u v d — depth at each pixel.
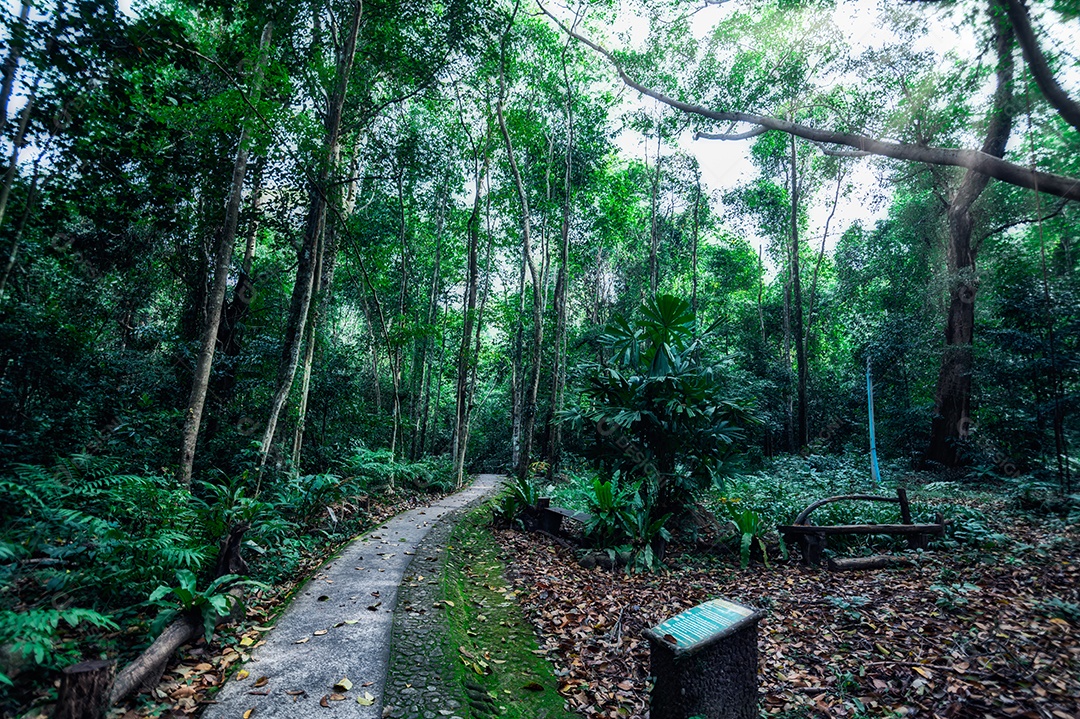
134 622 3.39
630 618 4.41
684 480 6.72
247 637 3.47
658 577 5.61
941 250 17.20
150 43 5.93
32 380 7.01
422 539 6.55
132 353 9.16
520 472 12.18
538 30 14.57
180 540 4.19
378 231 16.78
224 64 7.62
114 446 6.92
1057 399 10.55
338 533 6.83
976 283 14.33
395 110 12.06
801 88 11.64
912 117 10.71
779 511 7.97
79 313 9.09
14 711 2.41
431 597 4.39
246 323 11.04
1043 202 12.59
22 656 2.63
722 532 6.67
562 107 16.50
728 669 2.31
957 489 11.41
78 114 6.06
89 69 5.70
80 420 7.04
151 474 5.98
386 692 2.86
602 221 19.22
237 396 9.95
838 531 6.11
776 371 22.41
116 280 10.00
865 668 3.39
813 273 25.47
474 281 14.27
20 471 4.74
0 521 4.17
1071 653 3.43
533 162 17.12
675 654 2.13
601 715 3.01
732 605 2.52
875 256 21.31
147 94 6.73
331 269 10.49
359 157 11.41
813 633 4.02
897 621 4.14
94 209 7.61
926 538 6.57
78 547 3.75
